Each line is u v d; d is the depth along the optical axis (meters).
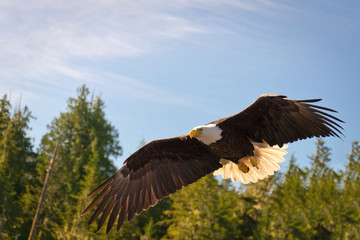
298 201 35.19
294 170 38.72
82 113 44.66
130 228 29.00
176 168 8.55
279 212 32.44
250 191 31.34
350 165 43.47
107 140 44.09
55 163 36.72
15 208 36.06
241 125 7.81
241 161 8.21
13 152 39.06
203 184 27.39
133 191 8.19
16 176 39.12
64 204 35.44
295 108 7.46
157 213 34.38
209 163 8.59
